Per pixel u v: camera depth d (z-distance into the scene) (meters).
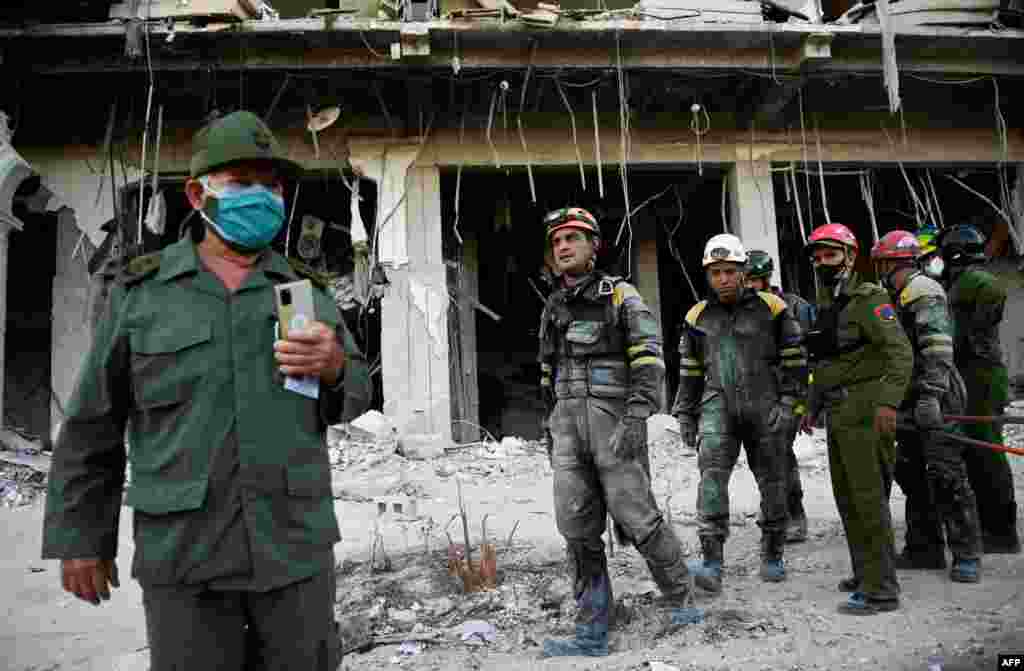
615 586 4.22
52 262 12.69
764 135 11.27
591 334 3.42
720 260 4.29
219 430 1.81
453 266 11.55
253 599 1.80
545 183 12.68
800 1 10.59
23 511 6.94
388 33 9.47
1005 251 12.39
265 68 9.66
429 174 10.67
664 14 10.23
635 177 12.66
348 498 7.46
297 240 12.42
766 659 2.98
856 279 4.01
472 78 10.20
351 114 10.66
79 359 10.29
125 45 9.18
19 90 9.90
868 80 10.89
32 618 4.03
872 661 2.92
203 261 1.99
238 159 1.94
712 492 4.20
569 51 9.96
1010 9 10.57
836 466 3.77
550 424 3.59
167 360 1.83
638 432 3.36
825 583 4.19
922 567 4.45
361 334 12.12
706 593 4.02
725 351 4.36
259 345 1.90
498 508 6.75
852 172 11.73
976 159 11.61
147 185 10.44
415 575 4.50
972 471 4.71
